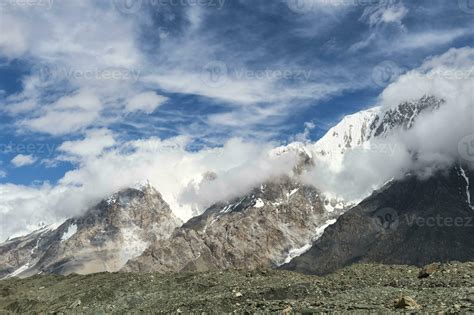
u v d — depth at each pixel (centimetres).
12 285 10969
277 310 4425
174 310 5484
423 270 5859
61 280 10956
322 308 4222
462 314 3609
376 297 4656
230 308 5256
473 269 5612
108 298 7525
